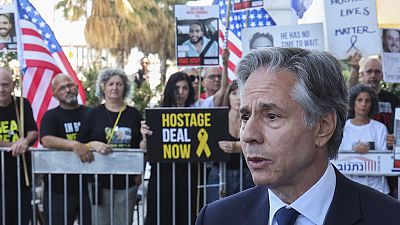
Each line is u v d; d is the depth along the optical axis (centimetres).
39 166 493
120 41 1340
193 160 462
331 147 159
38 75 633
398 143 451
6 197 499
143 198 480
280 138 150
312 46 518
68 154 488
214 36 539
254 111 152
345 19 525
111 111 506
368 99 495
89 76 1120
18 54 535
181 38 540
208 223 175
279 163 151
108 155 481
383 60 527
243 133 153
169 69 1416
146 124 467
